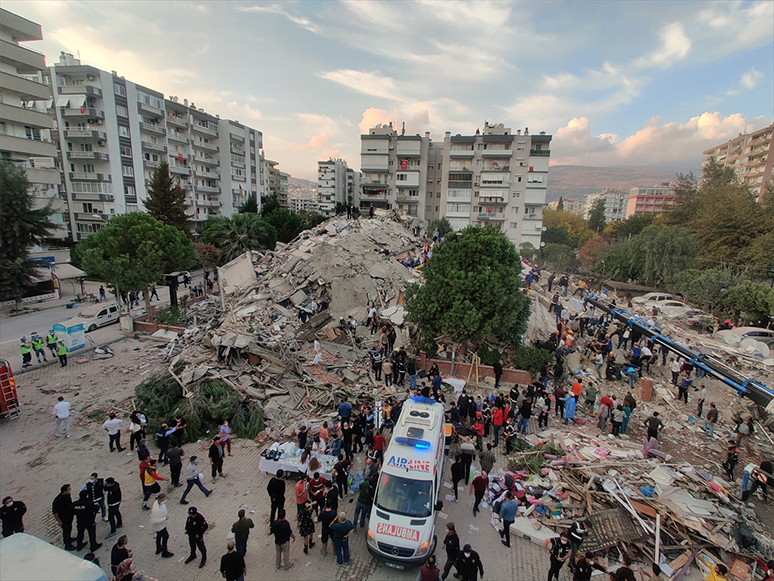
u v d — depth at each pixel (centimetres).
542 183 6562
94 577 545
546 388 2025
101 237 2662
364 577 998
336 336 2308
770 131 8300
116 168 5472
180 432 1401
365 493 1122
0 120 3816
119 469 1373
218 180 7419
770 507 1306
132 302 3497
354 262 2875
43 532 1105
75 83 5256
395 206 7131
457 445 1549
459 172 6738
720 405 1989
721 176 6009
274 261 3209
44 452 1459
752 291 3022
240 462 1418
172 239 2886
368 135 6850
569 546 946
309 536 1066
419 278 2956
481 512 1238
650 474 1330
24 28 3966
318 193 11769
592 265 5247
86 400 1848
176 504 1218
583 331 2606
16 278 3406
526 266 3641
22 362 2242
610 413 1673
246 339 1931
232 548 863
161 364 2238
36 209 3847
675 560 1041
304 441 1388
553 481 1319
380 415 1633
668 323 3050
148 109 5844
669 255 4016
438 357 2192
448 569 952
